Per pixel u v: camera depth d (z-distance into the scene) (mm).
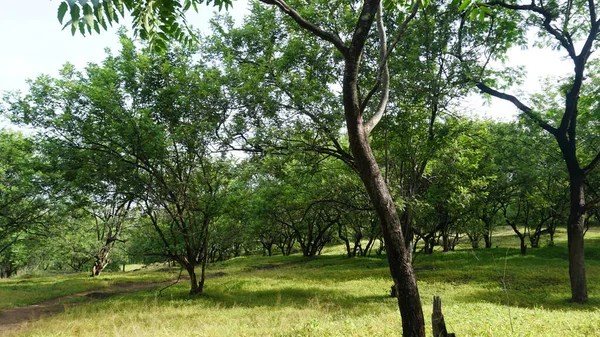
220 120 14562
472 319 8008
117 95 15602
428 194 14828
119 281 25531
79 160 15117
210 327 9094
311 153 15070
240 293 16672
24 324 11336
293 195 26125
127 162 15438
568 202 28531
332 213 30922
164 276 28094
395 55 13727
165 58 15969
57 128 15867
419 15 13820
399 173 16203
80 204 17391
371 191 5133
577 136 20672
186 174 16875
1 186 22656
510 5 14242
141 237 17516
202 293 16766
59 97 16000
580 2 14781
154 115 16156
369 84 13797
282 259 37469
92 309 14016
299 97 13195
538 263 23359
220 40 15625
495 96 15938
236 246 42875
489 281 17953
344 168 18359
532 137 19438
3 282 27750
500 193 22219
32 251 34938
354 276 21594
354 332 7047
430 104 13977
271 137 13625
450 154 14789
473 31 14164
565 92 15258
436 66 14328
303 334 7254
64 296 19844
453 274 20156
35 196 22828
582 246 13922
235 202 16875
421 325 4941
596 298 13984
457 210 15539
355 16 13531
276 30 15391
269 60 14805
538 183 22359
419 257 29562
